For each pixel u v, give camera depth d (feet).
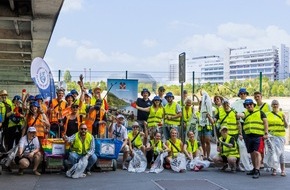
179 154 38.50
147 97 44.52
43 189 29.84
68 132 37.76
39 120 36.73
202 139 43.32
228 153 38.47
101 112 40.19
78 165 34.45
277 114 37.60
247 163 38.52
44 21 44.11
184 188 30.68
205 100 43.09
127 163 41.16
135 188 30.55
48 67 43.78
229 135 38.78
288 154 49.34
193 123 43.29
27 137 35.35
